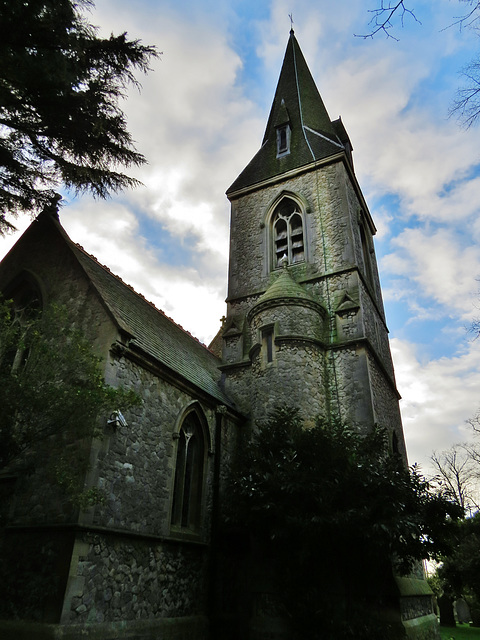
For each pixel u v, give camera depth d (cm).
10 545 925
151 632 965
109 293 1338
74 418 782
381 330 2056
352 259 1819
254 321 1709
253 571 1232
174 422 1227
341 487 1009
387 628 1024
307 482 1037
